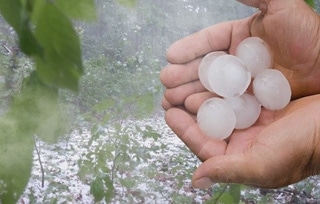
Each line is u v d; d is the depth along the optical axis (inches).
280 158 14.7
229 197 20.8
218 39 20.2
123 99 30.8
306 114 15.2
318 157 15.1
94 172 29.7
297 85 20.1
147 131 32.2
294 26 18.6
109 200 27.9
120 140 31.1
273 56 20.1
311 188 33.9
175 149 33.8
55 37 4.6
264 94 17.8
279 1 18.4
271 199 32.9
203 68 18.4
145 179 31.5
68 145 30.0
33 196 28.1
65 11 4.7
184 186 31.1
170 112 18.9
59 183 29.4
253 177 14.7
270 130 15.2
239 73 17.4
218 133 17.2
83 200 29.5
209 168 14.8
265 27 19.5
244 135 18.1
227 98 18.3
